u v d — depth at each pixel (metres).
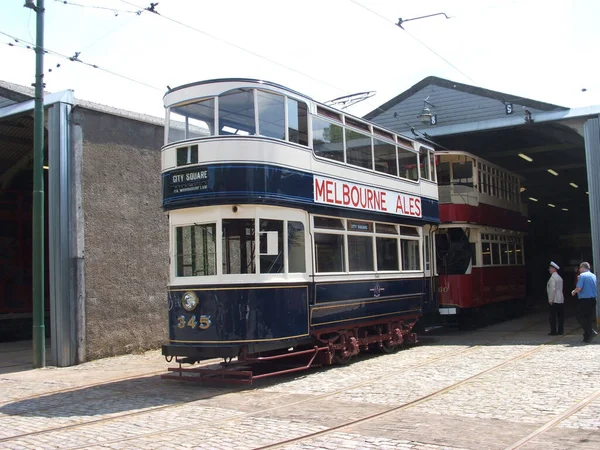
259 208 9.80
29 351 15.86
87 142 13.71
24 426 7.21
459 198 17.73
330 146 11.57
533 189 32.22
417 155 14.97
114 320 13.98
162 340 15.17
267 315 9.65
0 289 19.25
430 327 15.80
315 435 6.32
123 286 14.27
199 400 8.59
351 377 10.12
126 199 14.52
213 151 9.77
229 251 9.67
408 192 14.20
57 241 12.98
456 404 7.61
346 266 11.63
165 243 15.49
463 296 17.00
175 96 10.56
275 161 10.05
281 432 6.50
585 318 13.49
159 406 8.20
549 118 17.52
